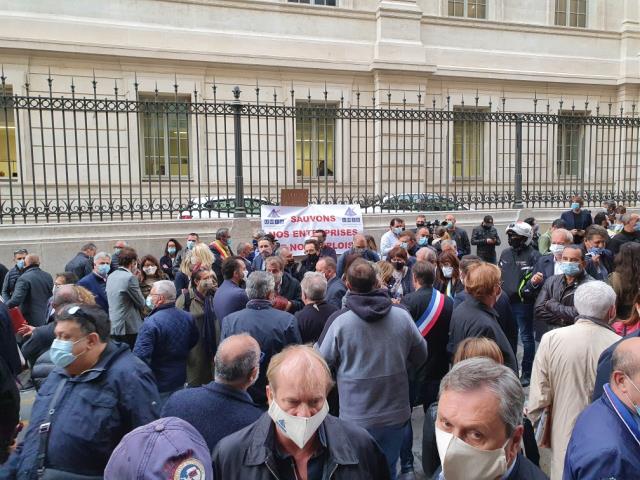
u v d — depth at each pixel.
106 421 2.48
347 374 3.27
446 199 11.34
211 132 15.17
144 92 15.49
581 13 20.91
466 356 2.62
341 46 17.30
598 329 3.00
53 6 14.56
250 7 16.45
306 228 9.41
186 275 6.16
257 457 1.93
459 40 18.78
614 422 1.98
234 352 2.60
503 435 1.55
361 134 16.25
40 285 6.41
